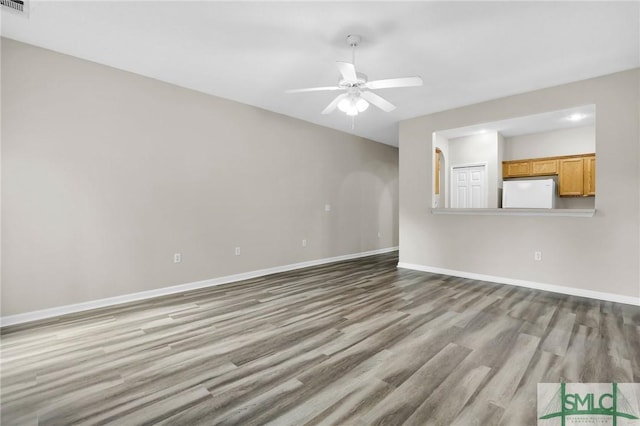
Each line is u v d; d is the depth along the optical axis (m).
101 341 2.44
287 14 2.39
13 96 2.78
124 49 2.95
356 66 3.26
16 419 1.55
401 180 5.25
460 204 6.26
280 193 4.97
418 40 2.75
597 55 3.00
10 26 2.57
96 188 3.23
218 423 1.53
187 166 3.90
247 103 4.49
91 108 3.19
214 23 2.52
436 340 2.43
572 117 4.91
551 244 3.83
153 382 1.88
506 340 2.42
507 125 5.34
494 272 4.29
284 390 1.80
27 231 2.85
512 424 1.50
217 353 2.24
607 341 2.39
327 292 3.77
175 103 3.79
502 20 2.45
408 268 5.20
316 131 5.51
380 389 1.80
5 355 2.21
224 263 4.28
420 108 4.62
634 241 3.29
